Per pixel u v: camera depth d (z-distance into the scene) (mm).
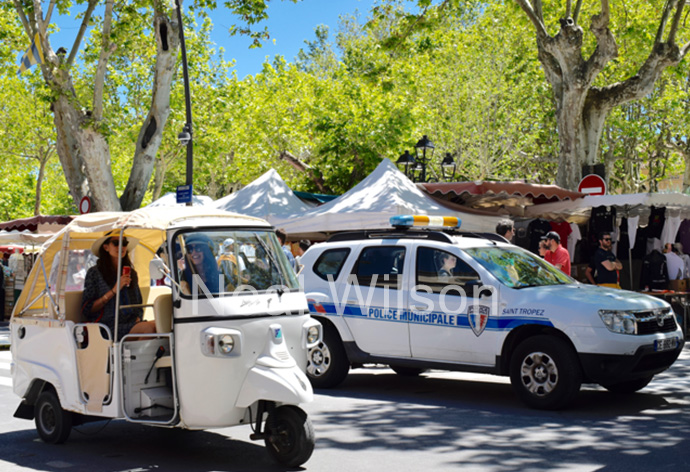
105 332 6523
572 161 21797
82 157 21250
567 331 7871
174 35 20938
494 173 35062
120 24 21484
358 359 9445
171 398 6348
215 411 5863
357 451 6570
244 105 39344
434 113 33969
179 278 6082
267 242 6621
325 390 9742
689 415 7809
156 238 7184
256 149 34938
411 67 29109
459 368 8656
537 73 34094
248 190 18141
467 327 8570
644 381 8906
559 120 22016
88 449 6844
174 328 6020
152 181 48062
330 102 30188
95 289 6766
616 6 28000
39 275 7387
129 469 6082
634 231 16141
